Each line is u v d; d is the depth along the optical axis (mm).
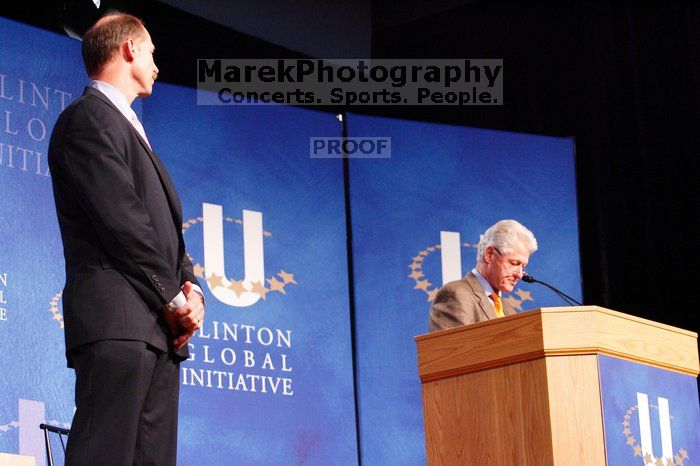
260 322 5684
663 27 7129
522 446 3008
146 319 2576
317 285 5949
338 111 6879
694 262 6781
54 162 2664
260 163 5988
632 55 7102
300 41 6824
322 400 5730
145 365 2553
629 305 6836
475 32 7188
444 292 4863
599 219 6922
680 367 3293
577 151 7059
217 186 5801
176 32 6348
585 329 3020
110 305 2541
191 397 5324
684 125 6977
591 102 7090
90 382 2502
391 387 5957
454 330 3238
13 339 4758
